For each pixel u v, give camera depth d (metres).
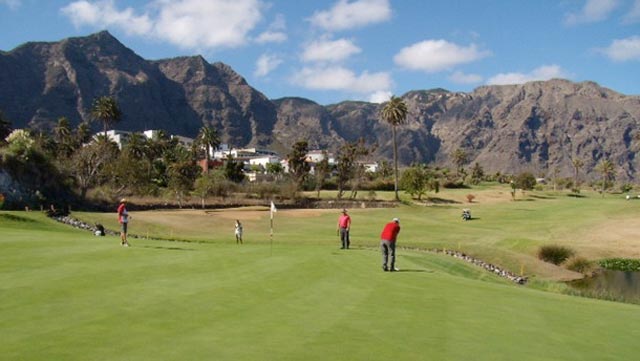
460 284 21.22
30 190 71.38
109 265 21.02
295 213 85.25
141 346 10.95
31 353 10.33
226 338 11.74
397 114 125.88
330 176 166.00
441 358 11.01
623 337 13.80
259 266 22.58
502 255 46.72
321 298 16.55
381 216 85.12
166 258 23.67
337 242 50.66
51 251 24.33
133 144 151.88
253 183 127.69
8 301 14.59
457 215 93.19
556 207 108.25
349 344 11.65
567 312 16.81
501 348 11.99
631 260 50.22
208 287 17.44
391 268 23.78
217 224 65.38
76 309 13.93
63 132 177.25
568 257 49.72
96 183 90.94
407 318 14.37
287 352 10.89
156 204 93.12
